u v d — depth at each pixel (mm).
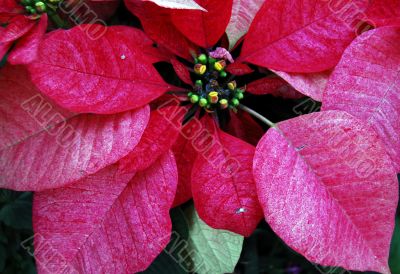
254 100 404
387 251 324
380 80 340
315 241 320
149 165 333
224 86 370
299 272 555
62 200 332
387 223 326
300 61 348
